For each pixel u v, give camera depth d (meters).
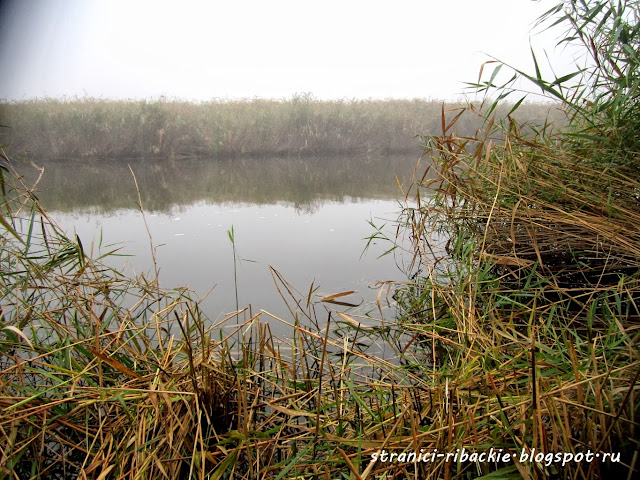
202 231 3.00
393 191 4.61
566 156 1.93
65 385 1.05
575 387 0.92
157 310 1.59
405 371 1.18
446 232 2.46
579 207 1.72
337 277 2.06
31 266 1.52
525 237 1.81
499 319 1.33
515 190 1.93
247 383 1.17
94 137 7.81
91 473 0.91
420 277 2.04
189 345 0.99
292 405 1.08
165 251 2.50
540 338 1.27
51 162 7.54
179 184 5.30
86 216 3.47
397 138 9.41
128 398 1.00
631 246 1.45
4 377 1.13
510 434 0.88
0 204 1.62
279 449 1.00
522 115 6.75
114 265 2.22
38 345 1.21
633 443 0.80
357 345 1.46
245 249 2.54
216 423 1.06
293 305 1.73
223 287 1.92
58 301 1.60
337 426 1.00
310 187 5.01
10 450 0.88
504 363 1.07
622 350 1.04
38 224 2.85
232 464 0.92
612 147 1.73
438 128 9.30
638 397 0.85
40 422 0.97
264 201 4.16
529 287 1.48
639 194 1.66
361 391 1.18
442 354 1.37
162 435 0.94
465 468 0.86
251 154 8.88
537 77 1.55
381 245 2.60
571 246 1.67
